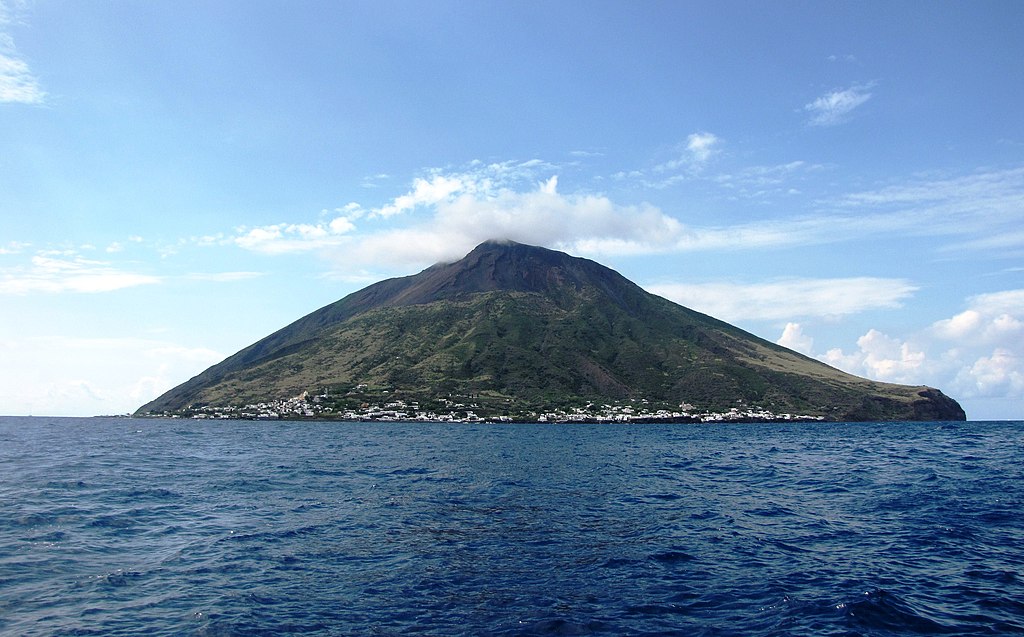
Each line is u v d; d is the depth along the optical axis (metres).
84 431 168.25
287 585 23.03
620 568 25.30
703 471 63.12
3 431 163.38
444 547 28.84
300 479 55.31
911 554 26.98
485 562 26.23
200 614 19.92
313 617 19.78
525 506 40.34
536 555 27.38
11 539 29.62
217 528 33.03
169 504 40.59
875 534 30.91
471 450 98.62
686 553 27.66
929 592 21.98
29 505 38.91
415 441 128.25
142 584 23.05
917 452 84.81
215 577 24.02
